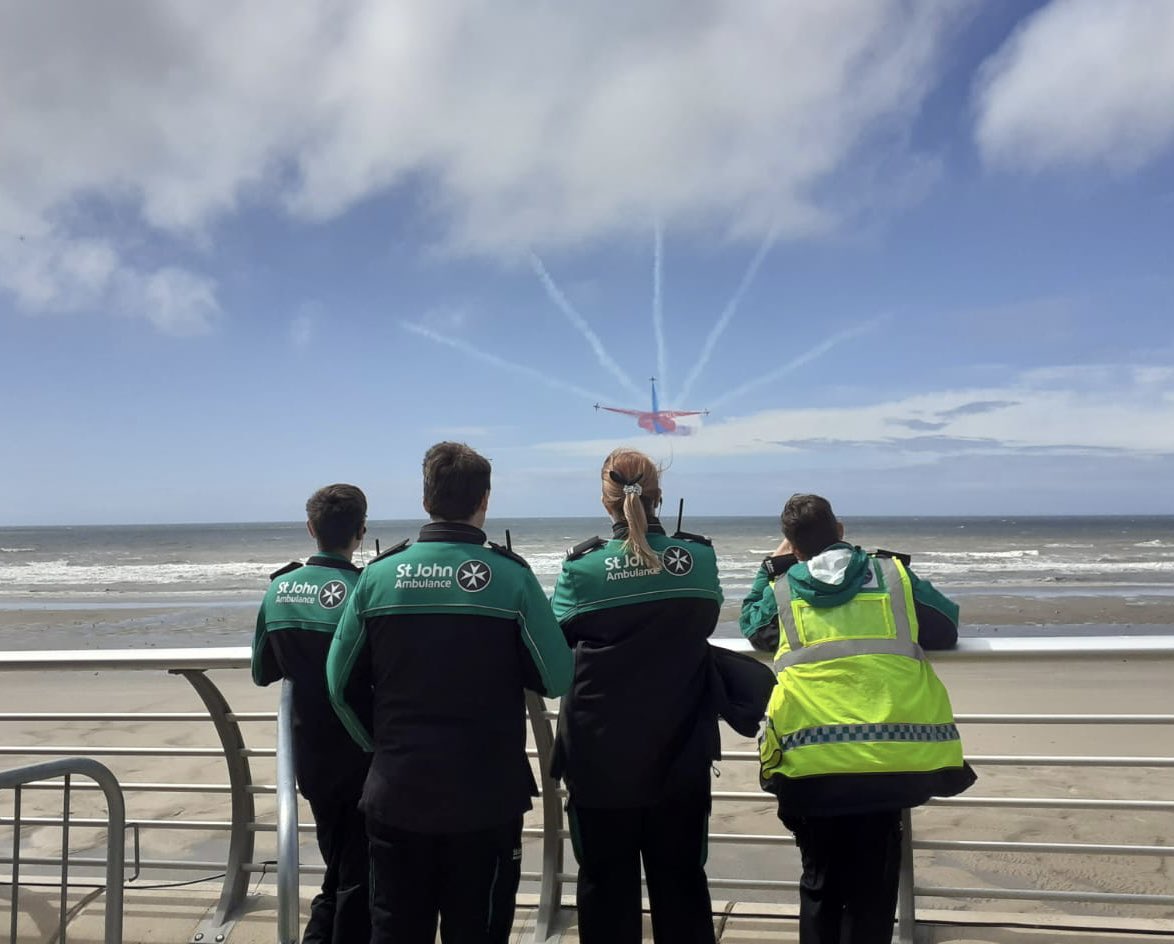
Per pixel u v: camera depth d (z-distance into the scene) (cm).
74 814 514
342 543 277
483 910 213
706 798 236
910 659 233
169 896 313
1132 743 666
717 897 380
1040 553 4612
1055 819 479
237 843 307
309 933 270
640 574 232
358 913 257
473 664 213
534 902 307
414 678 213
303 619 261
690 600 232
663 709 228
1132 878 384
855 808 220
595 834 234
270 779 594
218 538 8244
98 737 711
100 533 10962
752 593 271
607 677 231
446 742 209
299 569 273
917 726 225
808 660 236
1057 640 243
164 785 305
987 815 486
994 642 244
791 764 229
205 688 296
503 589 217
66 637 1658
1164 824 468
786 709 235
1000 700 877
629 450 252
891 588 242
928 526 10375
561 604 244
